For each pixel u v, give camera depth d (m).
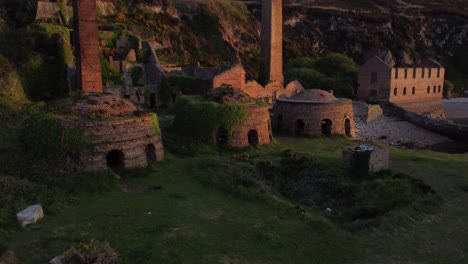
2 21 57.16
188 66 60.56
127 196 23.94
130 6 77.75
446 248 19.50
